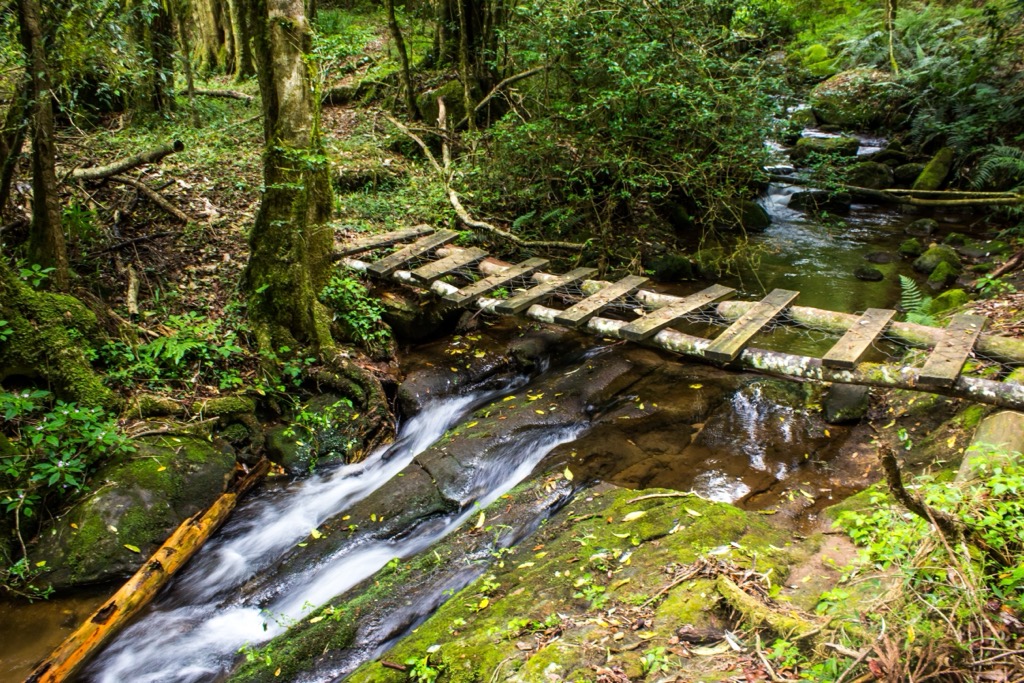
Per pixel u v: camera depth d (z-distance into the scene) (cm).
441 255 701
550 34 803
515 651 285
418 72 1145
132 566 404
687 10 827
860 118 1243
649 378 558
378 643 341
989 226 901
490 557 382
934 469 395
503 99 1025
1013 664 222
